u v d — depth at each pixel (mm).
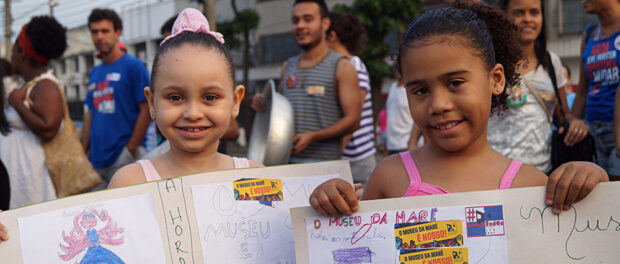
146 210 1521
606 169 3113
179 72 1655
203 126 1703
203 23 1834
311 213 1473
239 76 24375
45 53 3707
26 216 1412
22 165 3609
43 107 3572
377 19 14859
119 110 4148
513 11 2930
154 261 1493
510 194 1412
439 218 1434
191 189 1571
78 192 3727
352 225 1458
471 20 1579
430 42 1488
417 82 1514
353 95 3504
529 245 1384
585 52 3229
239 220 1589
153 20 19250
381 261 1439
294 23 3639
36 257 1398
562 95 3338
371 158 3896
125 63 4172
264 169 1649
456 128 1493
